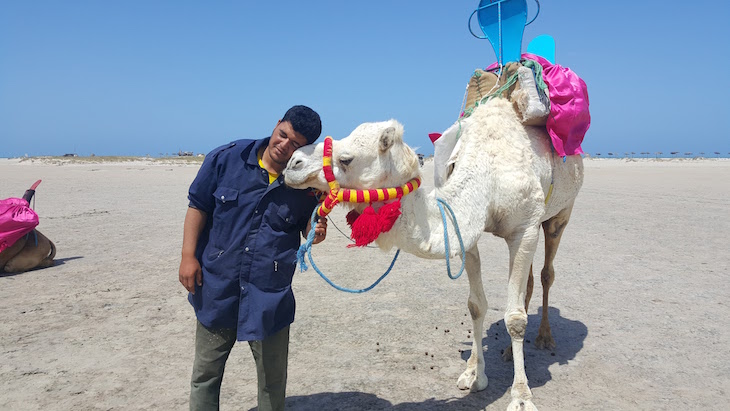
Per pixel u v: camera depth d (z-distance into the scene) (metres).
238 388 4.65
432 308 6.75
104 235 12.31
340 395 4.49
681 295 7.06
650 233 11.83
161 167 53.44
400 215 3.66
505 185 4.23
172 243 11.27
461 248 3.90
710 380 4.62
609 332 5.82
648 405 4.23
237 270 3.30
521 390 4.07
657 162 70.81
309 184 3.41
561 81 4.64
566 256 9.59
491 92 4.86
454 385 4.67
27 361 5.17
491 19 5.26
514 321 4.19
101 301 7.12
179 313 6.63
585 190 23.22
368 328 6.06
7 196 20.91
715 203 17.59
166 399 4.41
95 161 71.38
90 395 4.48
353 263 9.36
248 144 3.39
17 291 7.61
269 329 3.32
